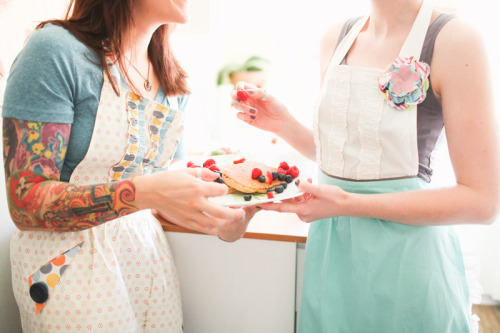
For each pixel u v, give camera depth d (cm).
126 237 92
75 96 77
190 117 192
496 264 180
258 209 93
